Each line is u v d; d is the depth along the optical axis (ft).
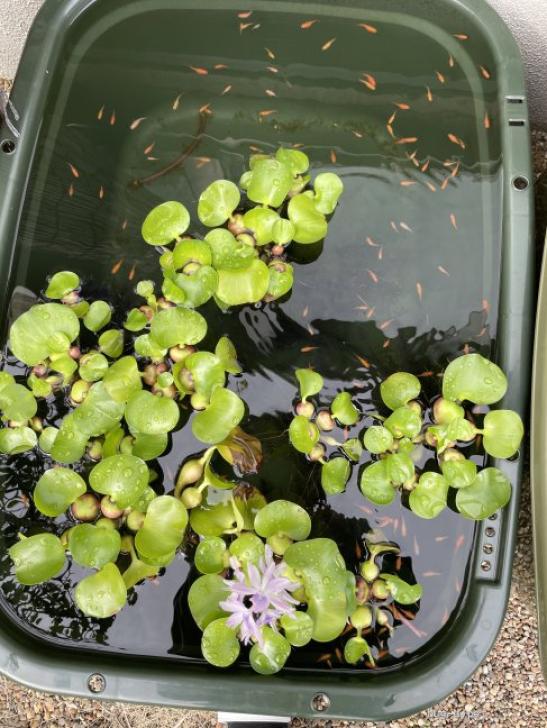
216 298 2.74
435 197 2.84
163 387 2.57
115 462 2.43
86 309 2.72
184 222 2.69
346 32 3.02
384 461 2.51
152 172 2.91
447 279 2.76
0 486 2.59
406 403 2.57
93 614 2.34
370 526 2.55
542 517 2.30
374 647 2.45
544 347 2.40
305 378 2.56
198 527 2.47
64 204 2.85
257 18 3.02
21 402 2.55
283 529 2.43
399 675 2.37
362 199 2.86
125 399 2.52
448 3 2.92
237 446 2.59
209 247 2.64
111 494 2.42
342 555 2.53
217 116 2.97
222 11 3.03
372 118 2.95
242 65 3.02
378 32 3.01
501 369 2.58
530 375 2.57
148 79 3.00
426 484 2.48
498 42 2.84
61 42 2.94
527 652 3.16
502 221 2.71
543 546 2.30
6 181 2.76
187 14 3.04
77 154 2.90
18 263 2.76
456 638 2.39
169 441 2.60
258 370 2.70
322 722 3.04
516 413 2.50
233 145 2.94
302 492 2.58
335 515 2.56
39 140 2.87
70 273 2.72
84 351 2.68
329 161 2.90
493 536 2.46
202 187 2.89
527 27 3.13
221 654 2.31
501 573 2.43
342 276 2.79
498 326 2.65
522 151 2.71
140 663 2.39
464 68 2.93
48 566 2.42
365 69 3.00
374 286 2.78
